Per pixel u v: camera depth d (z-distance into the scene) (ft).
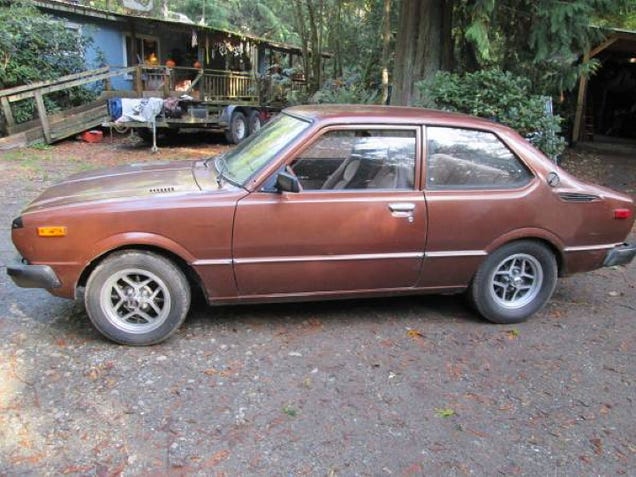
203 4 96.48
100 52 50.60
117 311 11.65
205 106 48.44
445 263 12.87
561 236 13.35
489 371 11.44
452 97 27.61
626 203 13.87
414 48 34.35
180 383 10.44
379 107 13.99
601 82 58.23
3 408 9.50
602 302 15.46
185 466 8.32
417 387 10.71
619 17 30.78
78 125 43.93
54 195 12.07
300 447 8.86
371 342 12.41
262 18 104.22
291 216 11.68
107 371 10.74
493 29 31.86
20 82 42.50
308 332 12.76
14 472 8.05
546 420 9.89
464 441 9.21
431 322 13.61
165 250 11.45
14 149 38.86
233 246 11.57
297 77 65.67
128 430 9.05
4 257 16.98
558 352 12.39
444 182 12.73
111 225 11.04
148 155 39.99
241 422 9.39
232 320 13.20
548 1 27.78
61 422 9.18
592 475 8.55
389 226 12.24
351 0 60.80
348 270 12.37
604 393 10.82
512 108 26.99
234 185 11.95
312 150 12.05
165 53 60.49
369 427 9.45
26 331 12.22
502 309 13.53
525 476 8.47
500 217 12.84
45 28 44.04
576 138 51.52
